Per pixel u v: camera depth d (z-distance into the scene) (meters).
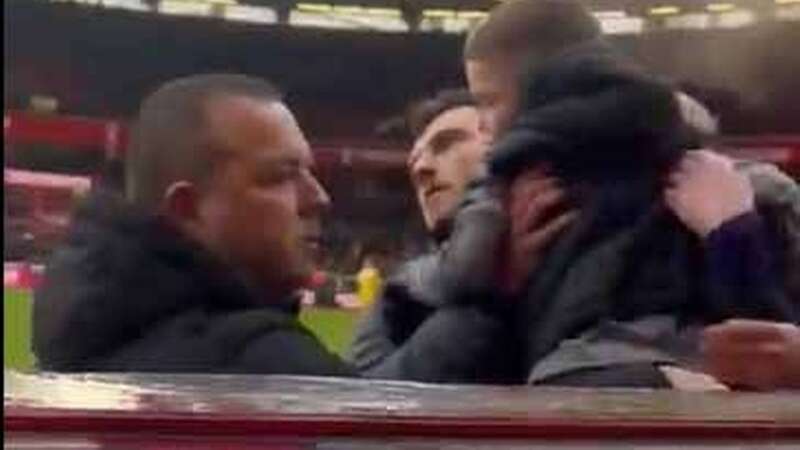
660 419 1.07
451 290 1.26
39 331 1.07
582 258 1.30
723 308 1.30
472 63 1.28
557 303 1.28
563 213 1.29
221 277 1.19
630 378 1.26
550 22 1.30
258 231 1.22
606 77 1.30
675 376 1.27
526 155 1.27
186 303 1.18
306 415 1.00
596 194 1.30
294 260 1.24
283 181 1.22
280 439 0.99
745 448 1.07
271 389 1.13
